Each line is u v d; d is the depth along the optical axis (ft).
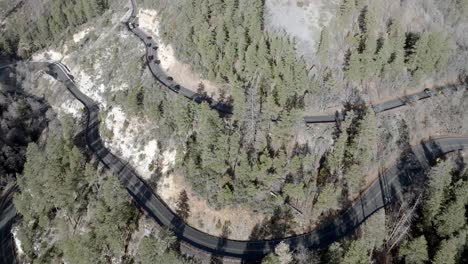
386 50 352.28
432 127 368.07
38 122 450.71
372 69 359.87
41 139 436.76
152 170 341.82
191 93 373.20
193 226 302.25
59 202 318.65
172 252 249.14
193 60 379.35
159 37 438.81
